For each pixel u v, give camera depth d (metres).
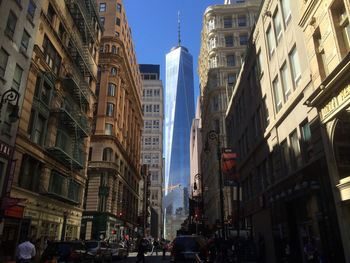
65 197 33.75
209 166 69.94
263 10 25.62
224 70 62.38
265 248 25.11
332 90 14.73
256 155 28.36
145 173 120.62
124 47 71.38
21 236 26.67
